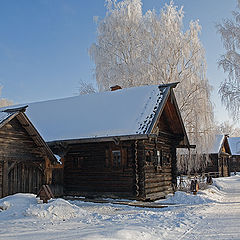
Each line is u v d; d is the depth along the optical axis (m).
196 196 14.87
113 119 16.19
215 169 40.97
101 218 9.74
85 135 15.73
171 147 19.34
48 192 11.19
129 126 14.91
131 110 16.20
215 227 8.11
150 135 13.70
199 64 26.28
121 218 9.63
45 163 14.13
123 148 15.16
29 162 13.48
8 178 12.52
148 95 16.81
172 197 15.42
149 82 25.97
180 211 11.40
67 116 18.67
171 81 26.33
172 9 27.94
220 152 41.19
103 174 15.62
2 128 12.34
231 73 21.33
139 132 14.06
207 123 24.86
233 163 59.16
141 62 26.48
